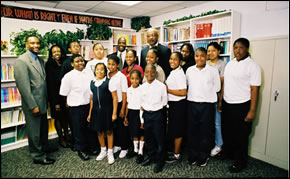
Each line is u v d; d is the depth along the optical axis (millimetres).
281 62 2158
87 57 3789
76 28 3781
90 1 3322
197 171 2131
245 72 2018
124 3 3490
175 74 2127
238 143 2146
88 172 2135
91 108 2299
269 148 2314
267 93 2295
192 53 2426
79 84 2318
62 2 3320
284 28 2568
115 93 2227
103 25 3912
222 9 3279
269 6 2691
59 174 2102
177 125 2207
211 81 2080
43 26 3568
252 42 2398
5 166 2297
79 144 2408
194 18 3355
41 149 2332
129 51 2475
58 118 2754
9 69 2883
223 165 2260
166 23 3887
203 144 2160
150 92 2088
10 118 2869
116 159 2414
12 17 3195
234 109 2115
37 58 2318
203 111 2098
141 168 2199
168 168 2193
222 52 3055
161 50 2383
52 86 2611
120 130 2416
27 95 2072
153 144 2234
